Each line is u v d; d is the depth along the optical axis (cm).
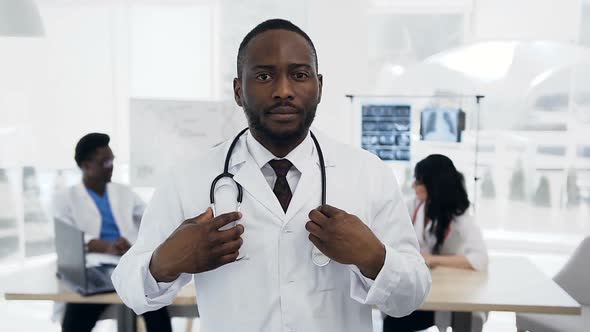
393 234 89
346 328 88
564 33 329
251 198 87
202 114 276
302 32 80
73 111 347
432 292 179
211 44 347
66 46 342
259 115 78
